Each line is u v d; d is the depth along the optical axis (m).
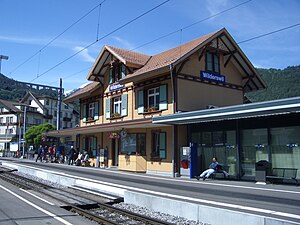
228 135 18.95
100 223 8.84
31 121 77.38
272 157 16.88
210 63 24.39
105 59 29.44
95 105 31.88
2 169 27.44
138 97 25.41
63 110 86.44
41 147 39.78
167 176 20.81
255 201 10.91
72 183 16.64
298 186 15.20
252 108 14.58
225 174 18.23
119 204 11.84
